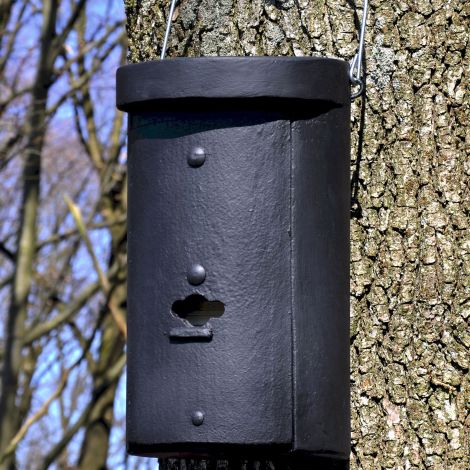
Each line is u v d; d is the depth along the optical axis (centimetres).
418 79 562
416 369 542
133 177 521
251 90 496
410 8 567
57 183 1952
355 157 560
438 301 545
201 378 495
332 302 511
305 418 497
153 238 509
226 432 491
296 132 510
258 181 503
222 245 500
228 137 504
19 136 1581
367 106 564
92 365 1850
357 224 556
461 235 550
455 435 536
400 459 538
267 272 500
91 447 1852
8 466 1419
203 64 498
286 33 573
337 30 570
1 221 1759
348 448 519
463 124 558
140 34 614
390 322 547
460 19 564
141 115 518
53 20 1596
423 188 555
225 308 498
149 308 507
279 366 497
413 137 559
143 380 506
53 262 1928
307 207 508
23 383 1992
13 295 1509
